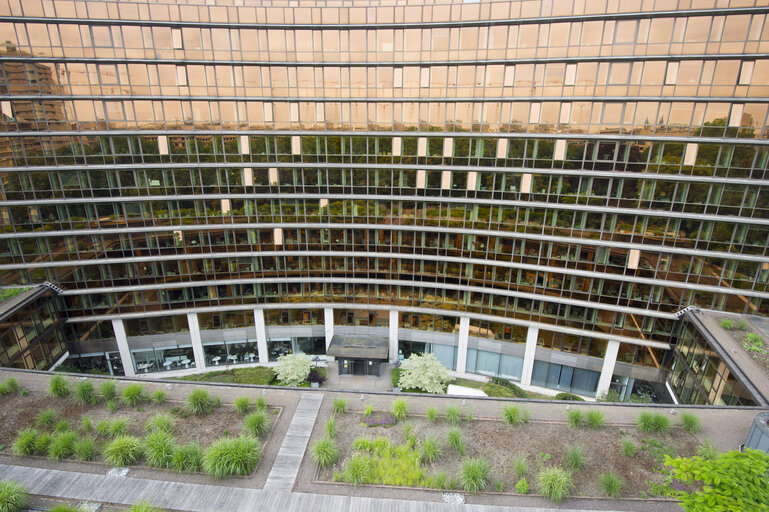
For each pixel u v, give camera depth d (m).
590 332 31.91
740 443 20.19
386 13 30.02
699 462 14.88
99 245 33.09
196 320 36.03
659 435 21.02
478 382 35.88
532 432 21.48
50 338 32.59
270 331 37.69
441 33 30.02
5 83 29.52
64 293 33.16
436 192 33.19
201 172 32.97
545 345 33.91
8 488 16.94
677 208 28.03
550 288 32.47
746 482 13.56
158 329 35.94
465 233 33.31
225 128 32.41
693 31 25.70
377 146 32.94
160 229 33.25
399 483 18.38
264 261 35.78
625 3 26.30
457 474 18.83
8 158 30.53
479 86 30.42
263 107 32.22
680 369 28.95
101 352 35.38
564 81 28.64
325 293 36.84
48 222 32.00
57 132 30.50
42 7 28.70
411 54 30.70
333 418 22.28
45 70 29.70
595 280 31.19
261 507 17.14
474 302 34.91
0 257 31.92
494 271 33.69
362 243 35.25
